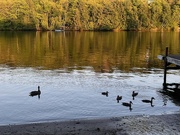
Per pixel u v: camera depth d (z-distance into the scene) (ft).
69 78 92.84
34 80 89.61
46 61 131.85
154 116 55.06
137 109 62.59
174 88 81.92
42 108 63.21
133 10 410.11
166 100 69.92
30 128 48.55
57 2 410.31
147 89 80.28
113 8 402.93
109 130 47.83
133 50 180.45
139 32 377.30
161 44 218.79
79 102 67.56
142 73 103.45
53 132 46.83
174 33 361.10
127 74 100.94
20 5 380.78
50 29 394.32
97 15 399.44
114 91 77.20
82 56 150.61
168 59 84.28
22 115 58.59
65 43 223.30
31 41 238.48
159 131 47.32
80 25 396.78
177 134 46.03
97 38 270.87
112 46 203.41
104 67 115.96
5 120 55.57
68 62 128.98
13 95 73.41
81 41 240.32
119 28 404.98
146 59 140.97
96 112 60.44
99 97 71.46
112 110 61.77
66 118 56.65
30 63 125.39
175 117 54.49
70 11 400.47
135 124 50.70
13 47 193.36
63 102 67.62
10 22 380.58
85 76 96.48
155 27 415.85
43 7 393.91
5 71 104.83
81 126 49.70
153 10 412.36
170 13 416.26
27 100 69.21
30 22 382.63
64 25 398.83
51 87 81.10
